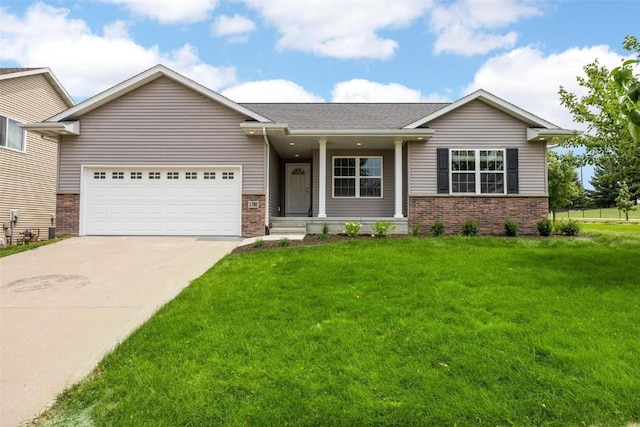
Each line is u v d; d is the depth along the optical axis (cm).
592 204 5250
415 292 524
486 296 505
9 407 289
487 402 275
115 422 265
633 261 720
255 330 407
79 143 1170
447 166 1249
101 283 642
